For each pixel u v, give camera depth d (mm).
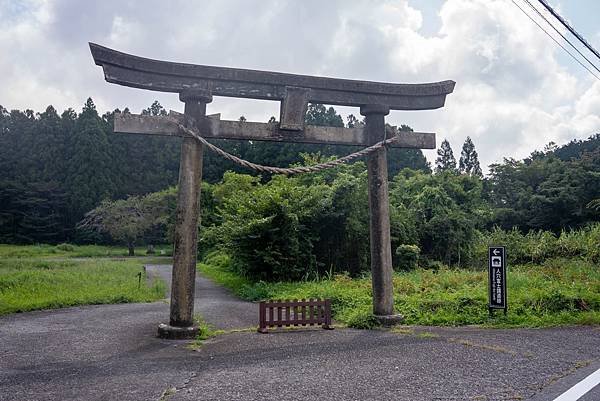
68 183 48812
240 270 19859
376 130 9203
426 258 22969
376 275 9141
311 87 8805
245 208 18328
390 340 7707
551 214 34062
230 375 5574
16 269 21438
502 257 9805
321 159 24766
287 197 18797
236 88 8422
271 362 6262
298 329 8883
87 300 13523
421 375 5562
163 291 16781
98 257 37750
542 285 12000
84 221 44281
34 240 47125
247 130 8516
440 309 9961
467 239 24422
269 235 17734
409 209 25266
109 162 49875
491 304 9859
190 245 8125
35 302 12555
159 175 53719
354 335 8195
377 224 9133
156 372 5734
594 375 5598
